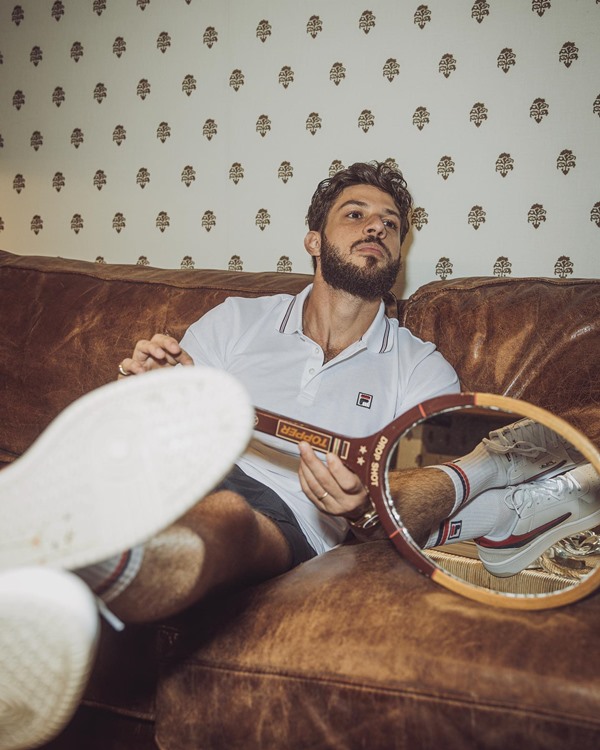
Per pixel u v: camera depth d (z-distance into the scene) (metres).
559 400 1.30
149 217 2.19
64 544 0.61
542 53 1.74
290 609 0.85
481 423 1.08
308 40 1.96
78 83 2.25
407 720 0.74
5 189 2.35
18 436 1.68
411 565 0.94
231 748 0.82
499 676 0.72
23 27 2.31
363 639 0.79
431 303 1.48
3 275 1.82
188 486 0.59
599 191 1.71
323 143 1.96
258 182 2.04
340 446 0.90
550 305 1.37
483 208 1.81
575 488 1.08
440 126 1.84
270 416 0.92
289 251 2.02
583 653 0.72
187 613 0.91
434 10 1.83
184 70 2.11
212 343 1.41
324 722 0.77
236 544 0.83
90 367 1.62
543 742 0.70
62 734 0.99
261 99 2.02
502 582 1.05
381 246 1.38
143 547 0.72
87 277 1.74
